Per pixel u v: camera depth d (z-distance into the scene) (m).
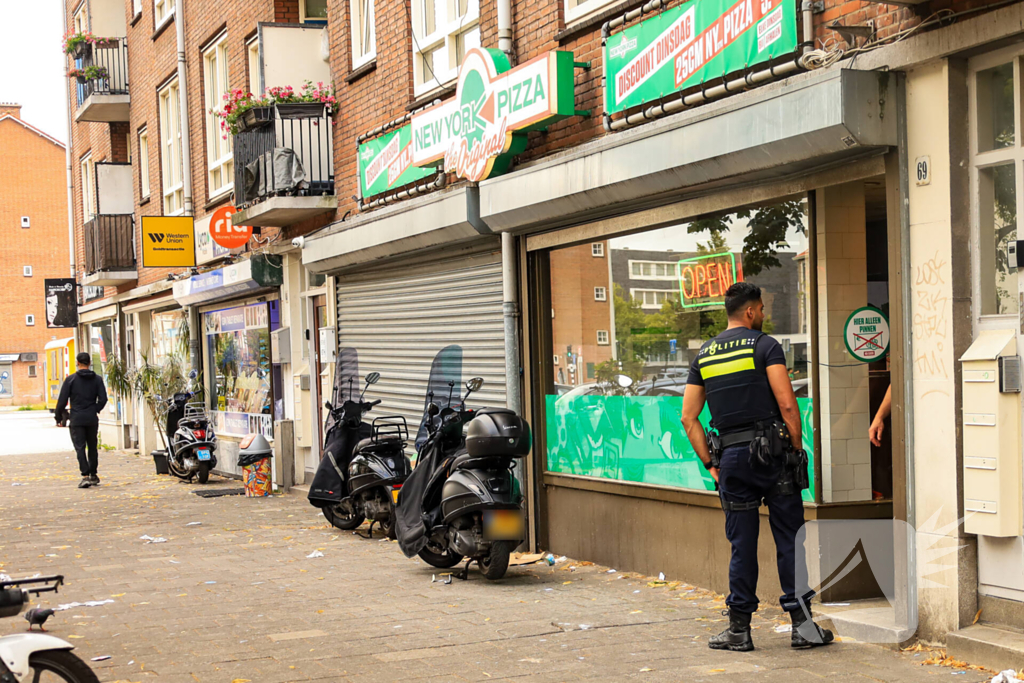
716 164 6.66
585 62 8.56
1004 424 5.29
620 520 8.42
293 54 14.55
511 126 8.95
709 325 7.48
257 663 5.75
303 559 9.42
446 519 8.09
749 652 5.75
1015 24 5.03
